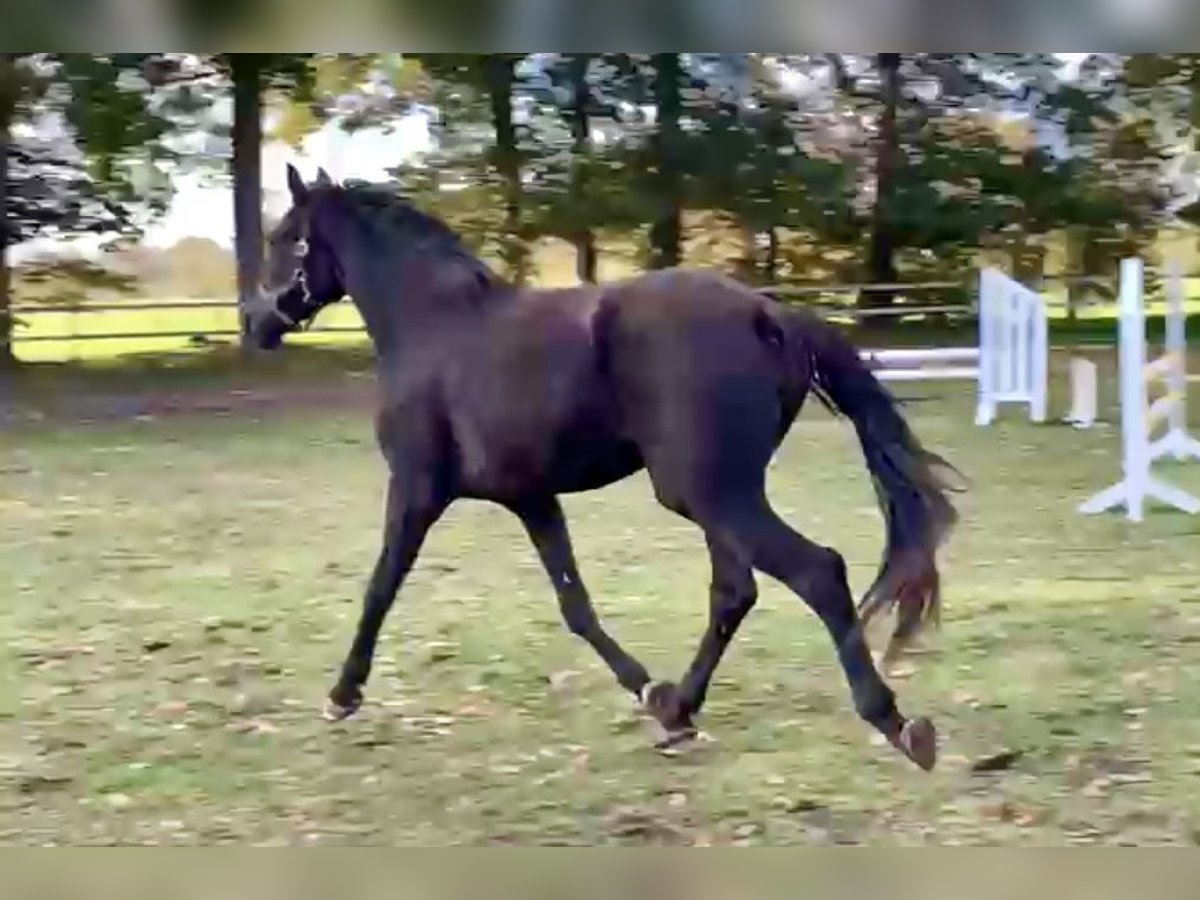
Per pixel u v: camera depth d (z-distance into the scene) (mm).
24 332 23156
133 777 4211
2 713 4840
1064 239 25781
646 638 5762
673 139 23469
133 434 12805
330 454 11469
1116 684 5004
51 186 21969
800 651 5480
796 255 25547
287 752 4430
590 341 4078
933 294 24719
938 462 3980
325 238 4625
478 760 4332
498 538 7988
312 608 6328
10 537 8055
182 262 23844
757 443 3945
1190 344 19594
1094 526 7941
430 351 4312
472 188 24047
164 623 6074
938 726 4562
